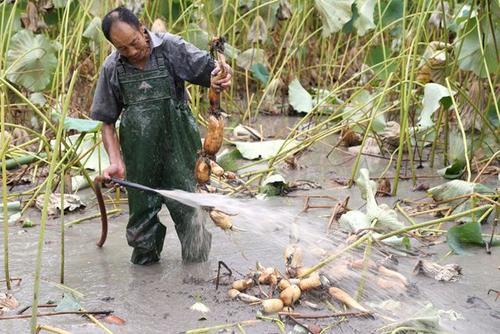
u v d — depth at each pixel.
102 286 3.67
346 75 8.34
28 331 3.22
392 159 5.76
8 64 5.55
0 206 4.86
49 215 4.79
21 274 3.84
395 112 6.69
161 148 3.73
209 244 3.91
